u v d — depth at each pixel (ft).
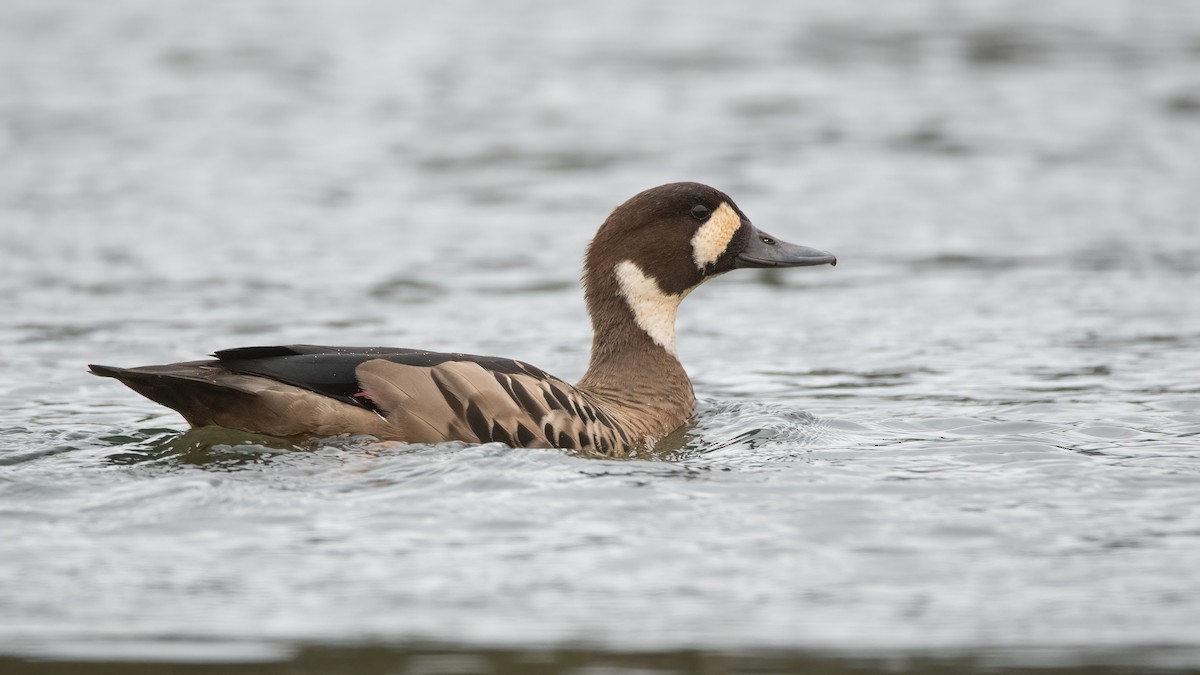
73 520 33.76
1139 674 27.35
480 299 62.69
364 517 34.04
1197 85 103.19
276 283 64.49
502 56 114.21
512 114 98.27
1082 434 43.04
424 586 30.78
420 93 103.14
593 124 95.66
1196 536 33.50
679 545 32.89
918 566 31.89
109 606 29.76
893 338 57.67
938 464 39.29
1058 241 71.51
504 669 27.35
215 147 89.20
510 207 78.59
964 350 55.57
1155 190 80.23
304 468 36.91
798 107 99.66
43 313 59.36
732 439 42.91
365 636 28.63
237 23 124.06
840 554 32.55
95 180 81.46
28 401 47.57
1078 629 29.12
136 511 34.22
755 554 32.45
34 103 97.55
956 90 103.55
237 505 34.58
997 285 64.80
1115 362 53.06
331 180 83.15
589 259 46.06
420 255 69.72
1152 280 64.85
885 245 71.67
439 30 123.13
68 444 40.45
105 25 122.01
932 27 123.13
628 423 42.42
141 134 91.25
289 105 99.40
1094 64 109.91
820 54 114.62
